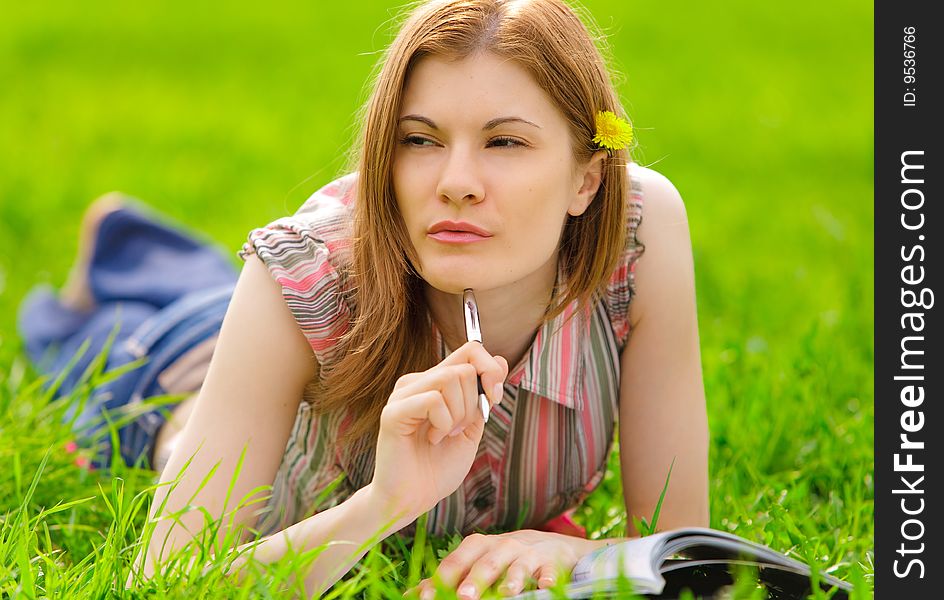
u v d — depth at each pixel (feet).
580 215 15.30
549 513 17.62
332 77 61.00
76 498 18.28
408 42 13.96
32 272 32.32
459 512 16.94
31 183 41.70
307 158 46.14
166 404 21.86
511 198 13.71
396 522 13.78
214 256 26.66
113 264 25.99
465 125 13.70
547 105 13.98
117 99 56.65
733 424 21.09
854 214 39.14
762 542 17.06
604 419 16.92
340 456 16.60
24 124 51.49
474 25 13.84
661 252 16.16
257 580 12.98
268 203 39.68
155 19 74.49
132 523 15.65
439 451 13.93
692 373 16.81
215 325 22.62
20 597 13.43
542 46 13.96
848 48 66.80
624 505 18.79
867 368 24.12
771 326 27.84
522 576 13.76
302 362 15.57
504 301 15.24
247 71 62.59
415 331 15.29
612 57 16.52
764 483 19.31
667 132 50.42
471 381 13.46
